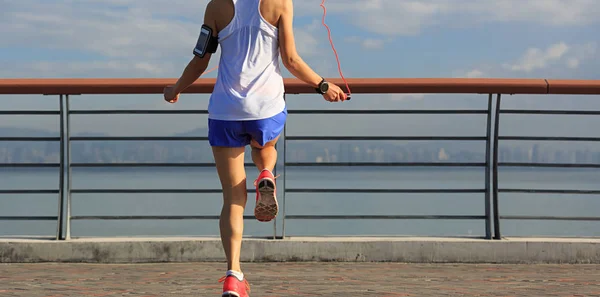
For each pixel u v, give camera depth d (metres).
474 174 128.38
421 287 3.06
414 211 29.69
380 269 3.61
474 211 29.50
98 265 3.77
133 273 3.48
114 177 97.56
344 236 4.02
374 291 2.95
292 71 2.52
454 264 3.79
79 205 31.67
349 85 3.76
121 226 24.02
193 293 2.91
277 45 2.51
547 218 3.95
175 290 2.98
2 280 3.25
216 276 3.38
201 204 33.84
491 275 3.42
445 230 21.44
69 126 3.98
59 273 3.48
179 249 3.85
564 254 3.81
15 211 27.38
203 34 2.52
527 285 3.12
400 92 3.80
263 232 18.89
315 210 30.58
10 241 3.85
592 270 3.60
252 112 2.43
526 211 27.20
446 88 3.80
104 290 2.98
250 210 18.28
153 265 3.76
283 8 2.47
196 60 2.55
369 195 44.00
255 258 3.84
